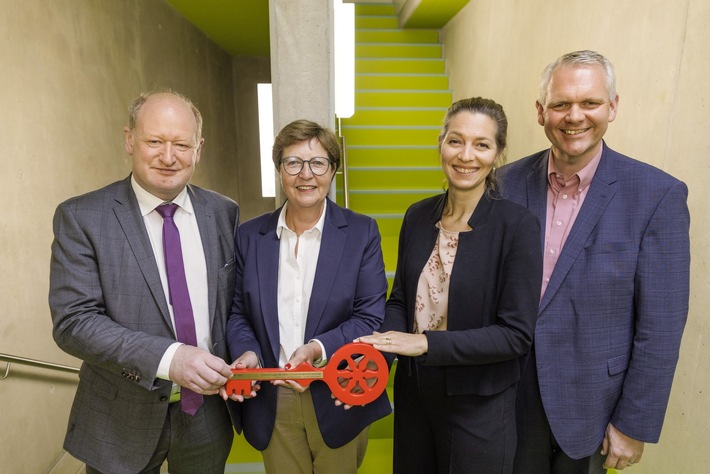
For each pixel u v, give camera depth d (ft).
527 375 3.92
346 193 8.97
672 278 3.52
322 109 5.85
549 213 4.05
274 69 5.77
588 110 3.56
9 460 5.96
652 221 3.56
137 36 10.18
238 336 3.93
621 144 6.32
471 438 3.56
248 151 18.66
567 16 7.73
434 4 13.58
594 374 3.73
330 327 3.90
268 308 3.86
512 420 3.66
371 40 16.57
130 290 3.54
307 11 5.65
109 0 8.94
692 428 5.10
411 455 3.97
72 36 7.62
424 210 3.97
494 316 3.48
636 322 3.70
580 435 3.77
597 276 3.67
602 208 3.71
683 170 5.15
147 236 3.62
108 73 8.85
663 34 5.43
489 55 11.60
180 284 3.69
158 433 3.70
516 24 9.89
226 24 13.79
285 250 4.01
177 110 3.45
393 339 3.31
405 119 13.60
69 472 7.17
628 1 6.08
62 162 7.26
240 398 3.43
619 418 3.74
